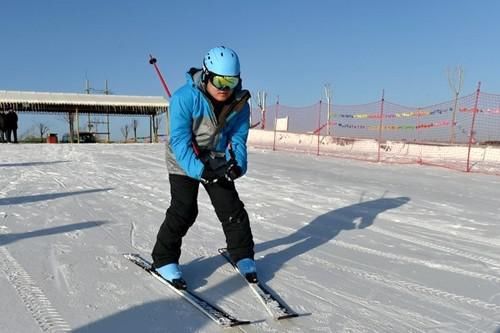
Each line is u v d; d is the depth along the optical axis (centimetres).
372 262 328
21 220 418
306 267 311
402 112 1393
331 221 463
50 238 357
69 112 2288
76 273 277
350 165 1120
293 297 257
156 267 269
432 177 913
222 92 246
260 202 562
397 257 343
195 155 250
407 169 1066
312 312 238
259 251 347
